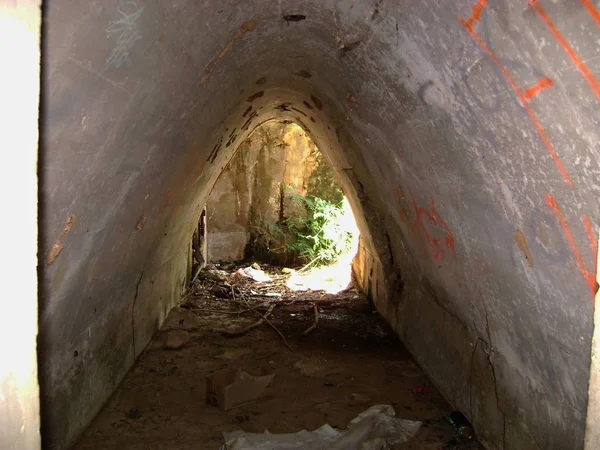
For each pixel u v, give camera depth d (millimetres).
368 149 4078
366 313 6605
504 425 2928
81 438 3244
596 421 1330
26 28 1070
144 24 1924
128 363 4379
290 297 7582
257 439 3234
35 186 1146
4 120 1022
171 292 6273
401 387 4223
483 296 2902
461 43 1873
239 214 10539
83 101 1888
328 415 3707
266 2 2596
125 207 3049
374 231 5566
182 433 3389
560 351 2195
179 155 3713
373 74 2863
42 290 2293
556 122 1605
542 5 1399
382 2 2162
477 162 2250
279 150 10297
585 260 1766
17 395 1115
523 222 2084
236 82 3859
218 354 5004
